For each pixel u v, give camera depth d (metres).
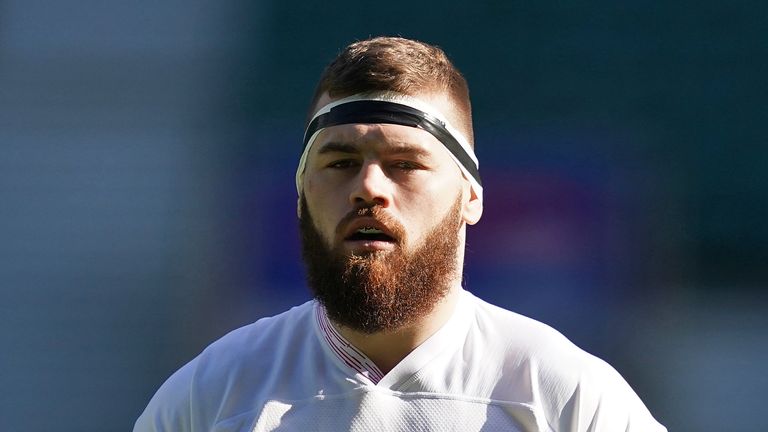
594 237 25.00
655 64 27.16
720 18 27.77
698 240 26.00
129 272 26.77
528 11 27.94
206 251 26.52
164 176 27.80
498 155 26.77
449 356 8.03
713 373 24.06
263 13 29.06
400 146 7.75
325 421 7.86
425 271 7.82
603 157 26.80
